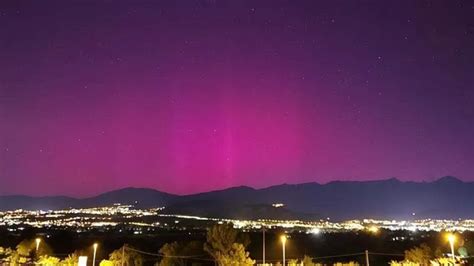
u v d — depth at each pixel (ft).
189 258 157.28
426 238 270.26
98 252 204.95
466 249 176.86
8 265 141.18
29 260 159.12
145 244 246.27
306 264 152.76
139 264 164.96
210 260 149.28
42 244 184.24
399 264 149.18
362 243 250.16
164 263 155.02
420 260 150.82
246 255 134.51
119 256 160.66
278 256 204.33
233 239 135.95
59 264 151.84
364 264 170.50
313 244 246.88
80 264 91.81
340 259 197.47
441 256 151.43
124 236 311.06
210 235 136.77
